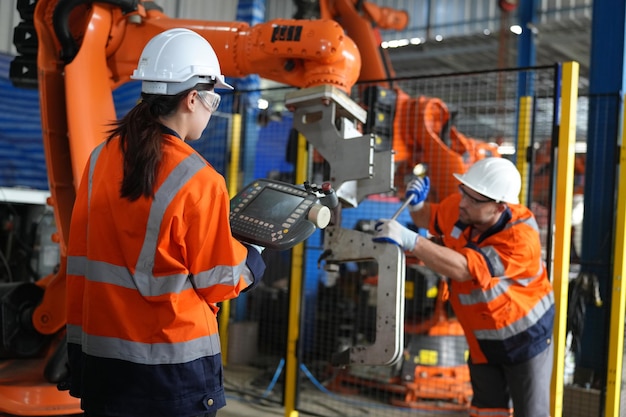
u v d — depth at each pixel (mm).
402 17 6395
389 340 2762
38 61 3379
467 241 3271
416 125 4996
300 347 4711
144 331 1825
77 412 3314
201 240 1777
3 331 3500
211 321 1910
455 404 4977
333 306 5930
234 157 6176
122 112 7473
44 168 6992
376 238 2834
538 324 3125
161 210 1763
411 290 5121
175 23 3416
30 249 5477
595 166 5203
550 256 3848
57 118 3449
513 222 3145
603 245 5016
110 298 1843
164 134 1868
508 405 3307
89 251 1885
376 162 2996
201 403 1858
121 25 3436
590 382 4910
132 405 1814
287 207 2117
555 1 11734
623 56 5352
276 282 6586
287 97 3082
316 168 5039
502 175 3131
